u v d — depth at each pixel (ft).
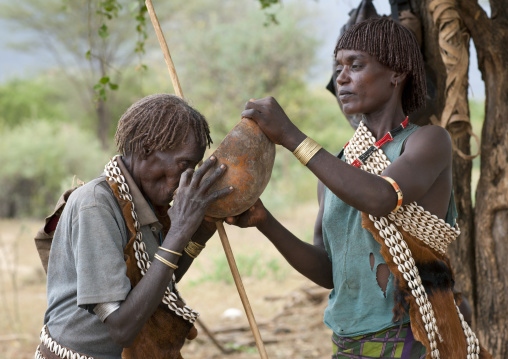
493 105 19.04
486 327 19.08
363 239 12.25
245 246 63.26
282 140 11.72
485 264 19.10
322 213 13.87
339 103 18.01
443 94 18.88
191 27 127.13
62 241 11.85
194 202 11.44
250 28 112.78
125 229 11.84
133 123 11.73
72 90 157.69
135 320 11.11
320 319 37.83
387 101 12.32
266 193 91.50
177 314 12.28
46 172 108.58
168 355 12.28
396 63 12.03
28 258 64.39
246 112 11.81
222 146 11.80
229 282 50.01
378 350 12.18
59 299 11.89
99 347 11.83
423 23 18.92
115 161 12.00
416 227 12.01
